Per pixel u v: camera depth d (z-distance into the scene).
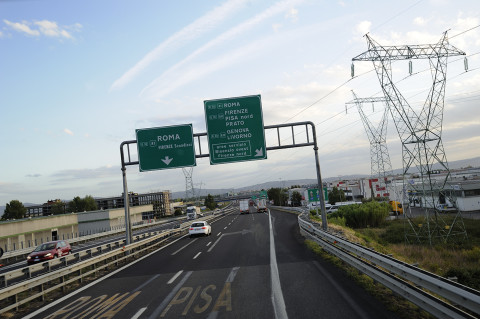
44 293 9.86
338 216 47.28
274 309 7.31
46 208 118.62
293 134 20.09
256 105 19.69
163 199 162.38
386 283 7.89
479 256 23.92
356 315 6.57
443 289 5.55
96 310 8.20
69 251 23.77
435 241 33.66
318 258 13.59
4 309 8.17
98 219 66.94
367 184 91.75
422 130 37.28
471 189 58.88
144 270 13.62
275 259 13.95
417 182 73.75
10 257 30.52
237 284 9.95
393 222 49.31
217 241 22.75
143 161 19.50
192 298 8.72
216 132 19.42
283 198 121.88
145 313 7.65
